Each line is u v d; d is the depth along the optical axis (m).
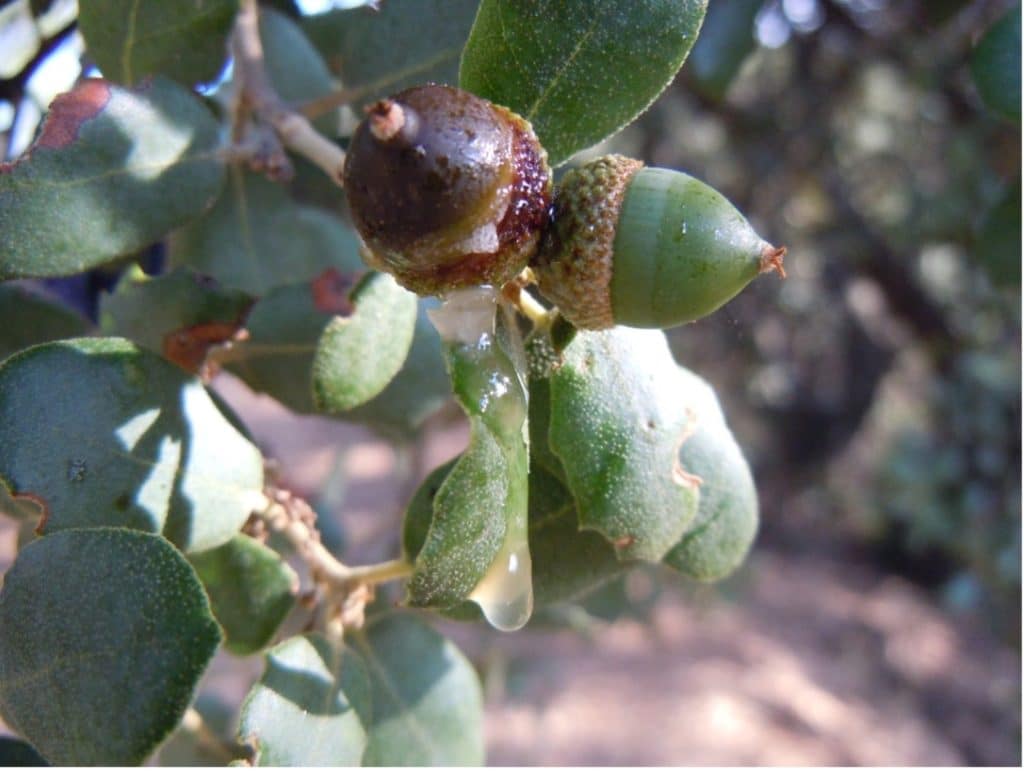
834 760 0.44
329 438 0.69
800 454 0.60
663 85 0.09
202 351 0.11
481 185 0.08
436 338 0.13
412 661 0.12
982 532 0.41
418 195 0.08
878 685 0.51
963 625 0.56
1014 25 0.14
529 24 0.09
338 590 0.11
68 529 0.08
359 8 0.14
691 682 0.48
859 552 0.63
